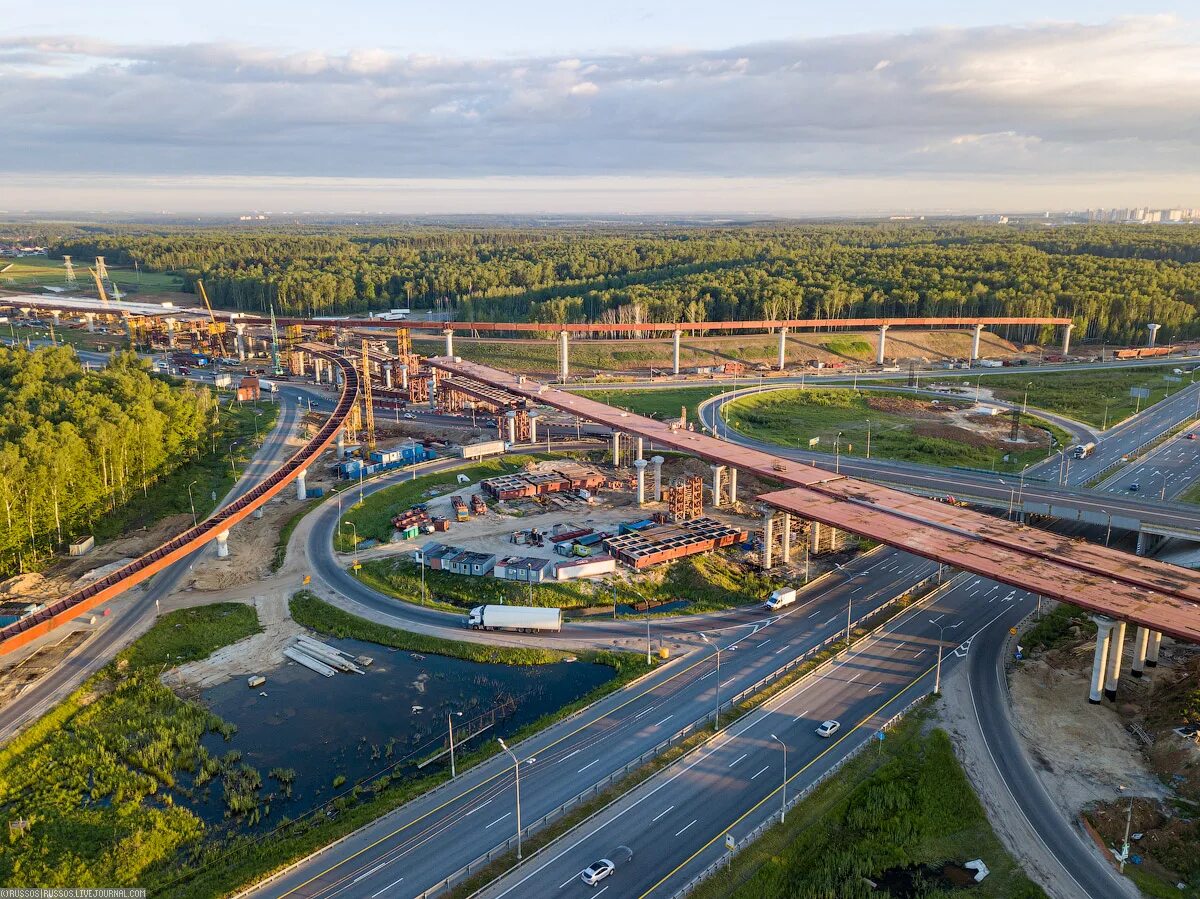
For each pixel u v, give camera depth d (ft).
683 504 509.76
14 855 239.50
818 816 251.60
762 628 378.32
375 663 353.10
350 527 496.64
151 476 548.31
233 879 227.81
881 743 287.28
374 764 285.02
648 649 353.92
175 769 282.36
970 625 378.32
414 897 220.43
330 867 232.53
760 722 301.22
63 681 330.34
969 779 273.33
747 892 222.89
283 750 292.61
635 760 279.28
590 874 224.12
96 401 596.70
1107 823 252.83
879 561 457.27
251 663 350.84
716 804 257.14
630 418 623.77
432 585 423.23
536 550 462.19
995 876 234.17
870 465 616.80
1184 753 275.59
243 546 469.16
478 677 342.03
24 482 431.43
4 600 394.73
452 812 255.09
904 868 236.43
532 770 275.80
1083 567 339.57
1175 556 464.65
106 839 245.45
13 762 281.33
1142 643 326.44
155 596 406.41
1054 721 305.32
